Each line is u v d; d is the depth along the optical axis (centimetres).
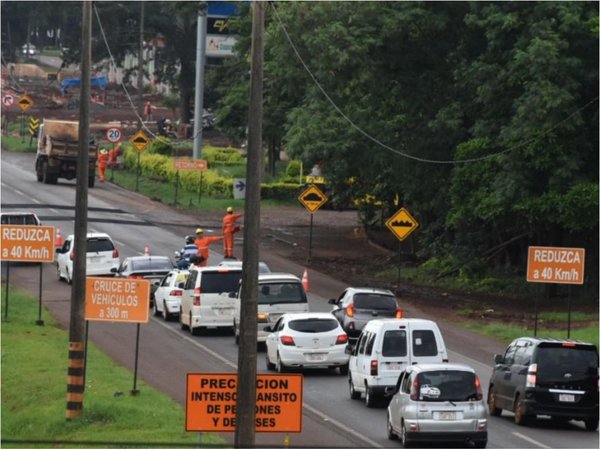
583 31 13012
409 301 12838
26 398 7281
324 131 14238
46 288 12700
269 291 9650
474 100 14412
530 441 6594
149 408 6838
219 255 15488
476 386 6241
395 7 14488
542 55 12712
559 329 11181
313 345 8581
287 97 18475
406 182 15238
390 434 6512
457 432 6156
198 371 8500
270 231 18200
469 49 14788
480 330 11175
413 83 15100
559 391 7025
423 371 6241
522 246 14700
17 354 8544
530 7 13425
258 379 5056
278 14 14600
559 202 12588
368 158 14625
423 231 15988
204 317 10244
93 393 7181
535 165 12719
